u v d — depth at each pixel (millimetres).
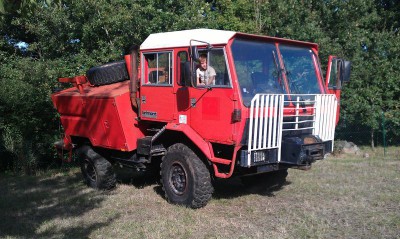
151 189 8688
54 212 7277
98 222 6621
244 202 7477
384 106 13750
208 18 13297
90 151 8844
